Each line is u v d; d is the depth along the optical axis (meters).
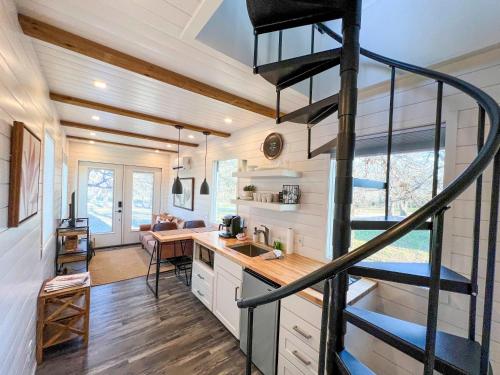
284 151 2.76
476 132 1.41
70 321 2.11
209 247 2.77
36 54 1.67
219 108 2.71
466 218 1.42
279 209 2.37
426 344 0.71
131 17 1.27
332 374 1.17
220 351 2.15
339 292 1.17
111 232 5.62
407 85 1.71
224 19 1.54
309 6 1.08
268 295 0.97
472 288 1.01
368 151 2.00
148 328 2.45
